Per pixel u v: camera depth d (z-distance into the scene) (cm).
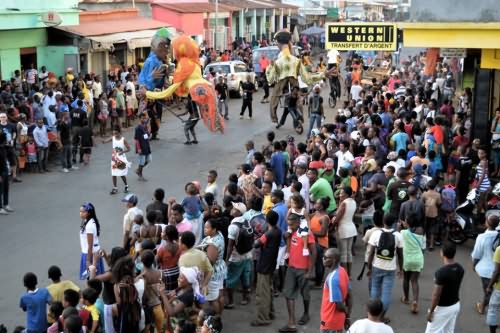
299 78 2994
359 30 1634
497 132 1855
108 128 2816
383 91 2808
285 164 1697
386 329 845
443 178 1800
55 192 1922
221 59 4156
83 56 3159
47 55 2967
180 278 1005
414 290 1211
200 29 4441
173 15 4228
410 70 3297
